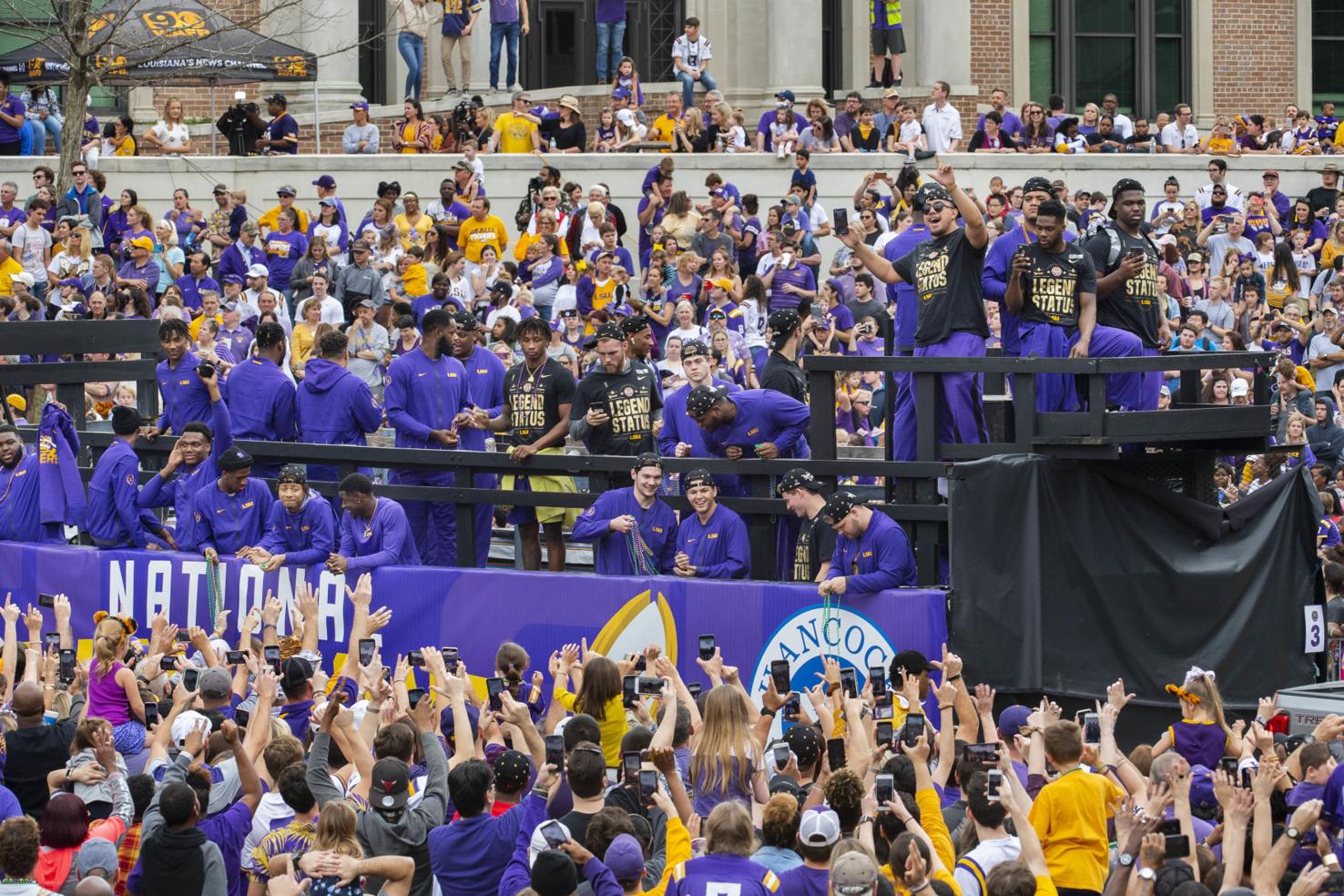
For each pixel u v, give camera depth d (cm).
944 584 4428
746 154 9050
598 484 4722
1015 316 4438
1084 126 10044
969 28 10669
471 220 7894
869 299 6956
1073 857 2889
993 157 9275
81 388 5450
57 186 7862
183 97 9750
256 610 4322
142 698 3822
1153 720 4234
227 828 3073
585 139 9250
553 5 11100
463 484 4822
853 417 6362
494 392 5238
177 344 5159
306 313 6644
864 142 9244
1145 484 4250
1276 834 3133
